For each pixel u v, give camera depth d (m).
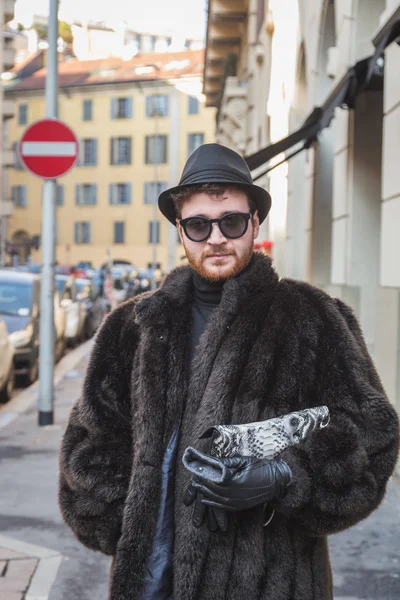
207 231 1.91
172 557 1.82
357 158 8.41
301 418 1.74
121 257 61.44
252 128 21.98
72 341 18.73
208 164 1.93
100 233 62.03
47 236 8.34
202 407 1.80
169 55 63.56
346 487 1.74
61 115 62.84
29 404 10.57
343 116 8.75
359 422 1.82
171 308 1.94
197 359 1.88
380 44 5.54
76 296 19.77
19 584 4.09
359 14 8.14
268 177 17.38
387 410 1.82
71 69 64.38
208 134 59.16
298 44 12.16
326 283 10.74
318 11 10.20
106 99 61.56
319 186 10.66
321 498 1.73
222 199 1.92
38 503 5.59
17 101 63.25
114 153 61.41
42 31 79.38
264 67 18.33
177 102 59.59
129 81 60.09
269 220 17.45
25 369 12.34
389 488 5.68
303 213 12.92
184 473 1.82
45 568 4.34
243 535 1.75
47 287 8.48
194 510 1.72
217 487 1.65
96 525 1.94
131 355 2.03
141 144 60.69
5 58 33.72
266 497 1.68
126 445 1.98
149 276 45.28
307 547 1.84
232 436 1.69
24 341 12.34
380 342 6.62
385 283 6.67
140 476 1.84
